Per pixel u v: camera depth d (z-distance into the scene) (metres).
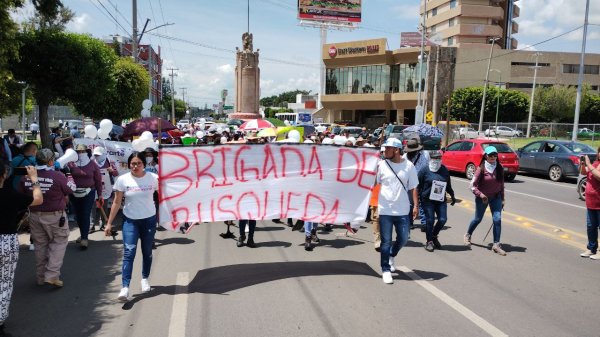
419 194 7.45
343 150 6.53
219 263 6.60
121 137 13.29
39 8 11.99
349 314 4.76
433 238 7.49
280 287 5.57
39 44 15.61
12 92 16.67
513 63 74.06
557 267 6.50
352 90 69.75
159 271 6.22
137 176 5.25
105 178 8.92
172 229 6.16
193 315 4.74
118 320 4.63
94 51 17.69
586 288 5.63
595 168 6.86
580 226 9.52
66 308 4.95
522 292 5.45
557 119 63.12
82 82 16.77
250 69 44.84
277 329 4.40
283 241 7.98
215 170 6.23
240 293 5.37
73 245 7.62
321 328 4.43
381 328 4.42
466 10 78.69
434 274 6.12
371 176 6.57
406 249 7.46
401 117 65.38
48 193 5.44
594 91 77.38
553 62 75.19
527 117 62.66
